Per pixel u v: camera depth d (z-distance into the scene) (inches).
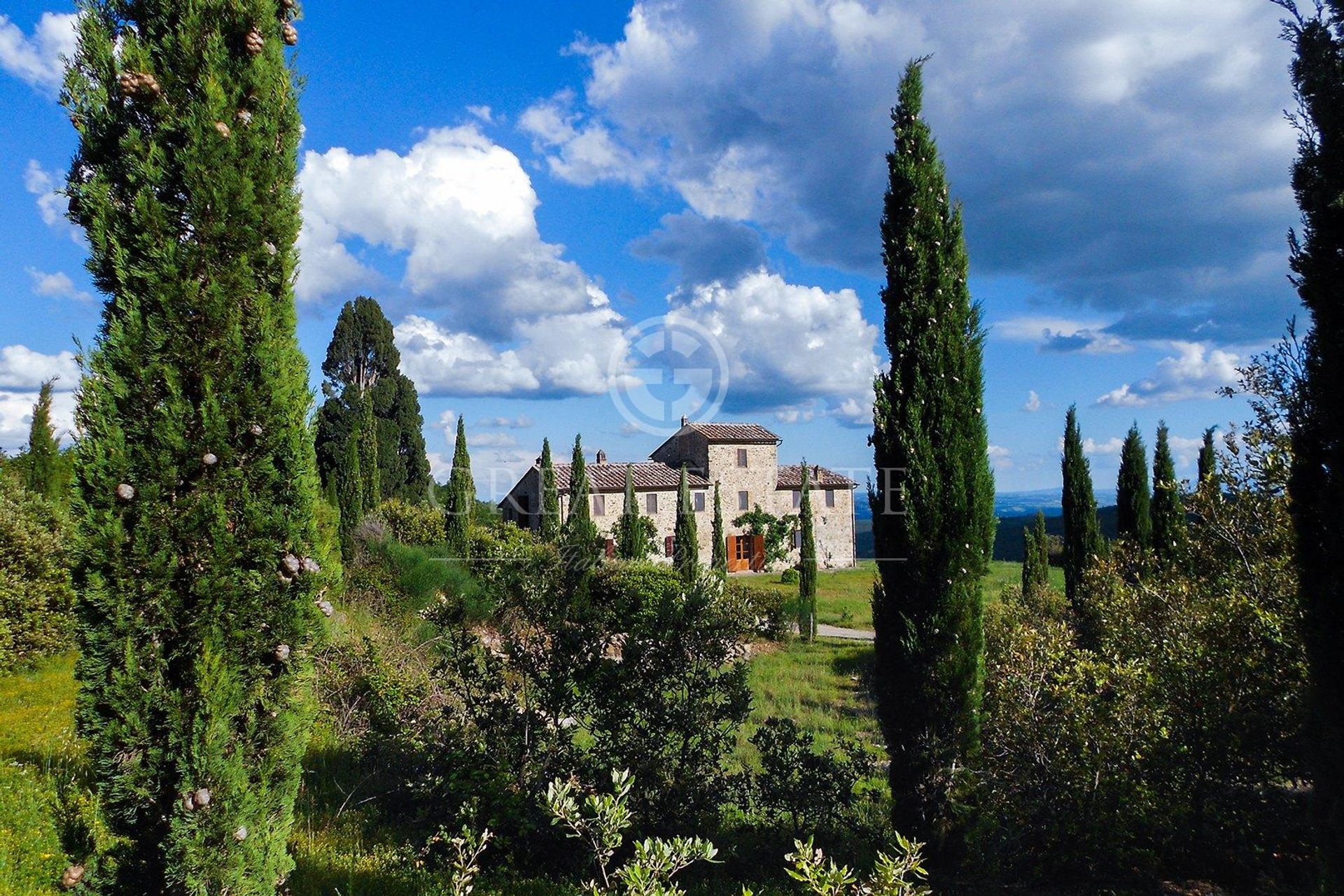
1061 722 251.3
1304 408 174.6
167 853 136.9
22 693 365.4
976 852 230.8
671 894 124.9
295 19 166.9
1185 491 300.7
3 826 198.5
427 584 612.4
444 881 196.9
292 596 150.4
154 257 141.5
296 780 152.9
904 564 253.4
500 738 246.7
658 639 247.4
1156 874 233.8
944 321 259.3
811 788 242.2
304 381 159.2
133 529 138.6
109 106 145.0
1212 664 240.4
